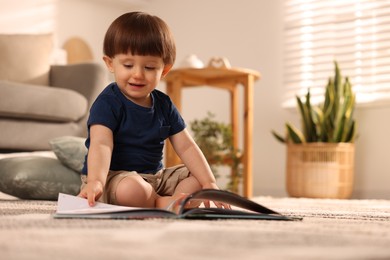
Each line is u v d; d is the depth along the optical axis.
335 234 0.85
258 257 0.60
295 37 3.56
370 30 3.32
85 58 4.12
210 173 1.38
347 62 3.39
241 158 3.03
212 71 2.89
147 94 1.31
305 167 3.02
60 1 4.02
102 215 1.01
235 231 0.85
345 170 3.00
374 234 0.88
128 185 1.23
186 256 0.60
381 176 3.15
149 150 1.37
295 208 1.79
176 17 4.14
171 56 1.32
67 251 0.63
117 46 1.27
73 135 2.71
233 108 3.31
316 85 3.48
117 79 1.30
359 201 2.55
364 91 3.30
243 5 3.79
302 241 0.75
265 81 3.64
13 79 3.03
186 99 3.98
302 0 3.55
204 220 1.03
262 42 3.68
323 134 3.03
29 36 3.19
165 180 1.39
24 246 0.67
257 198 2.87
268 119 3.61
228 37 3.84
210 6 3.95
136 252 0.63
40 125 2.60
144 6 4.34
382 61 3.29
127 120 1.32
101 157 1.22
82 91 2.91
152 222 0.97
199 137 3.03
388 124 3.15
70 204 1.09
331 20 3.45
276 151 3.55
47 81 3.10
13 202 1.78
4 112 2.46
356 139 3.24
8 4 3.73
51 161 2.05
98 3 4.27
